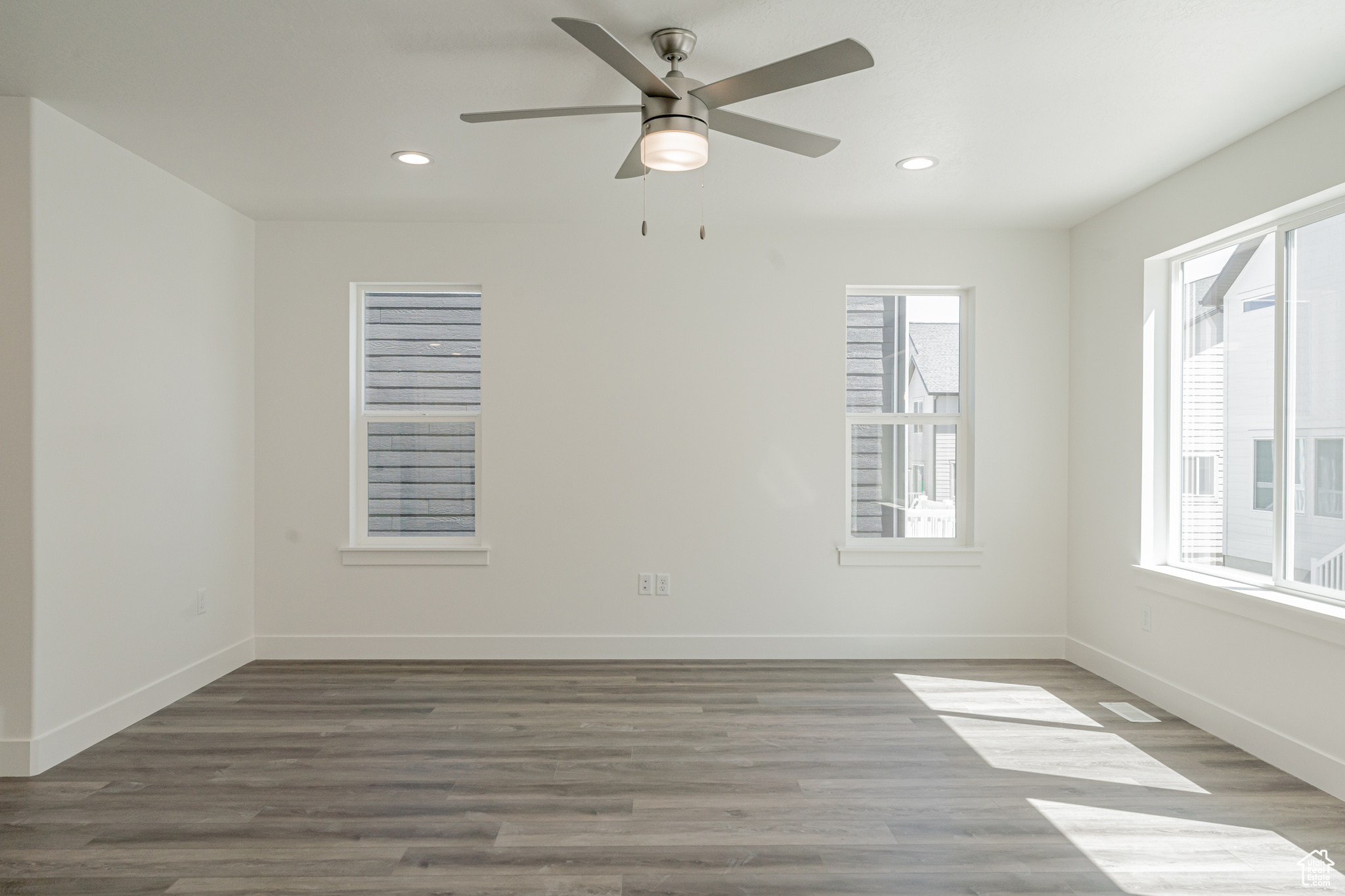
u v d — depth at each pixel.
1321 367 2.89
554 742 3.16
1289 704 2.89
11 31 2.34
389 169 3.54
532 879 2.14
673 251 4.46
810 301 4.47
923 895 2.08
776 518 4.46
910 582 4.48
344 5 2.20
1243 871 2.21
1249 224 3.17
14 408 2.80
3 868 2.19
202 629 3.90
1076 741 3.19
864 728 3.33
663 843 2.34
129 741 3.15
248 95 2.79
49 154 2.87
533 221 4.39
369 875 2.16
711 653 4.45
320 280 4.40
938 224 4.39
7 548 2.81
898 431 4.60
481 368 4.44
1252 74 2.60
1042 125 3.03
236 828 2.43
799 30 2.33
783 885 2.12
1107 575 4.10
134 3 2.19
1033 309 4.48
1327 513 2.86
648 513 4.44
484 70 2.60
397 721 3.40
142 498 3.43
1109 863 2.24
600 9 2.22
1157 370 3.80
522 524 4.43
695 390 4.45
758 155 3.35
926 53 2.47
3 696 2.81
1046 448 4.49
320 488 4.39
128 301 3.32
